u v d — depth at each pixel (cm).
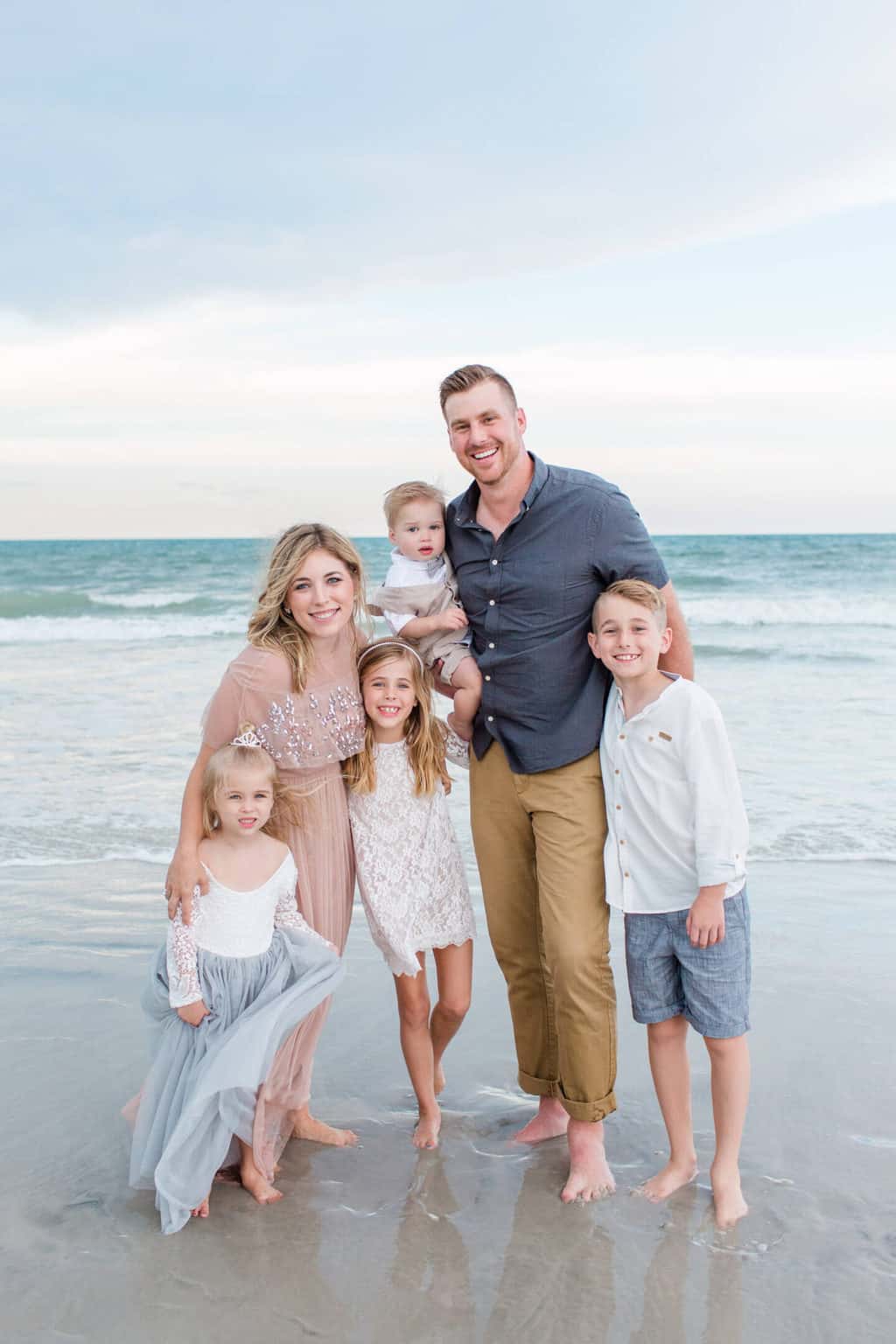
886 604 1847
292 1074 325
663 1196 302
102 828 650
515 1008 343
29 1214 294
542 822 323
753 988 432
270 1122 322
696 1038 400
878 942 477
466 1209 298
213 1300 257
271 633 324
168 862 592
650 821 301
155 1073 306
